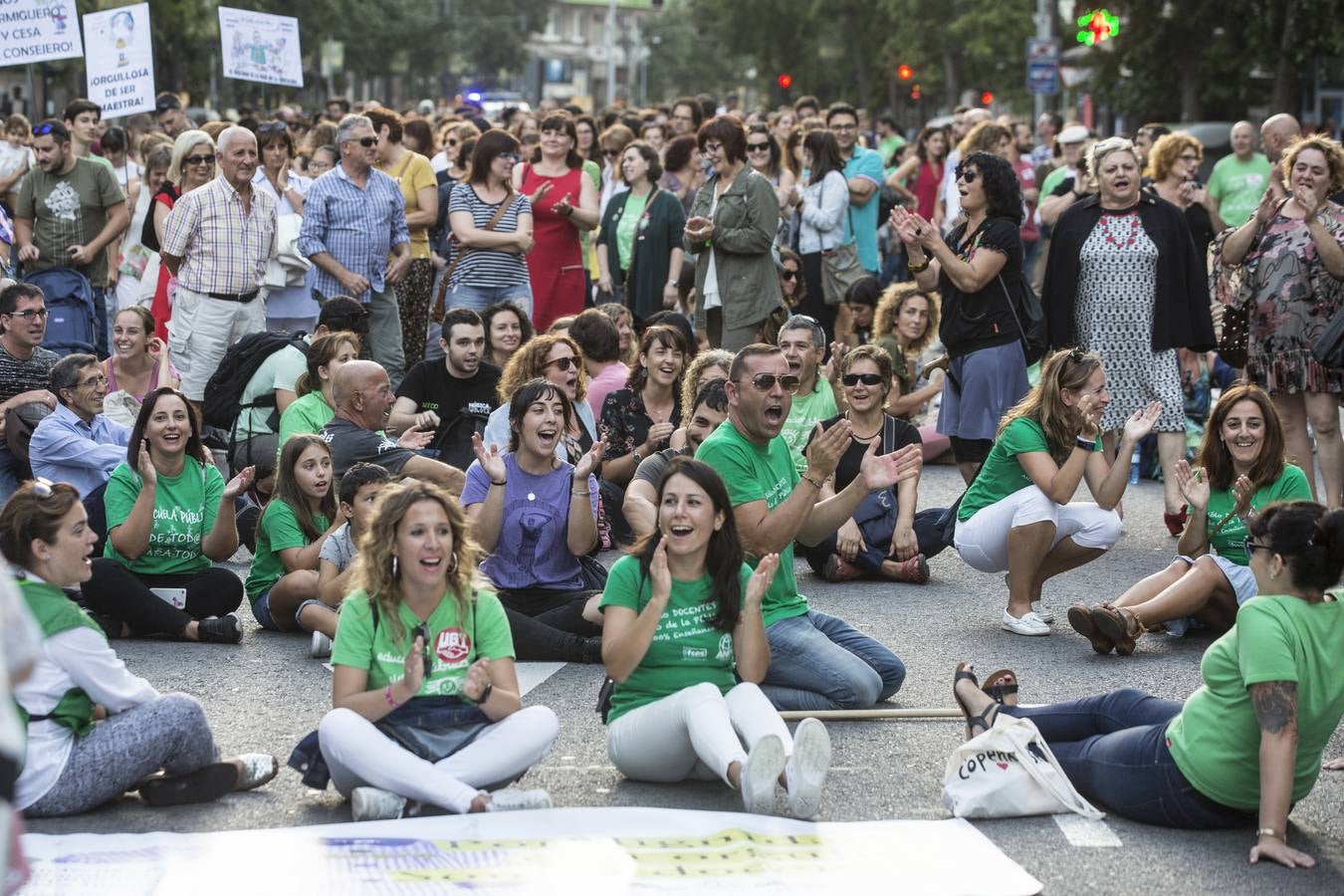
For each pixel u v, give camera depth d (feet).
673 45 389.19
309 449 26.55
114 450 30.40
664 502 19.13
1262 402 25.16
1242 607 17.28
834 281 47.80
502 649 18.72
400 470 29.30
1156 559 32.12
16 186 50.03
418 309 45.16
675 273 46.09
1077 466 26.25
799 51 225.76
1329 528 16.96
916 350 41.50
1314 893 16.37
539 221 45.47
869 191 51.52
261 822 18.03
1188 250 34.09
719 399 26.45
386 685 18.26
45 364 33.91
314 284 40.93
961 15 176.65
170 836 16.97
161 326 41.73
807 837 17.35
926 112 214.90
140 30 50.47
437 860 16.38
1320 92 120.98
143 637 26.22
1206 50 120.57
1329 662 17.21
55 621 17.80
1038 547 26.50
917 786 19.44
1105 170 34.09
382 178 41.11
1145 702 18.84
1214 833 17.93
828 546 30.66
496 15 335.06
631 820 17.62
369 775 17.84
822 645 22.15
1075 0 126.72
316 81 187.32
